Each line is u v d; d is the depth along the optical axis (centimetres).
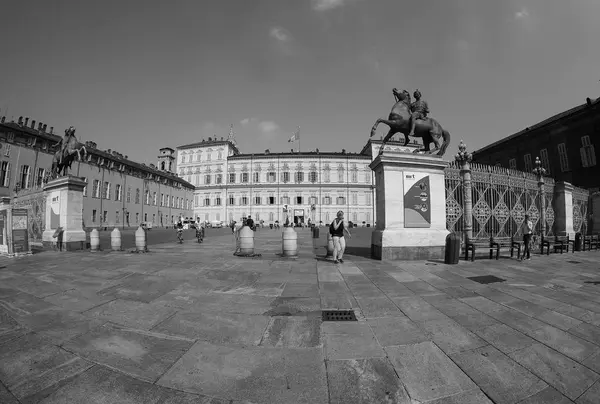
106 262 935
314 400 254
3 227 1145
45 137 3866
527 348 350
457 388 272
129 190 5069
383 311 471
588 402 255
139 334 388
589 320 439
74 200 1395
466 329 402
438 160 998
